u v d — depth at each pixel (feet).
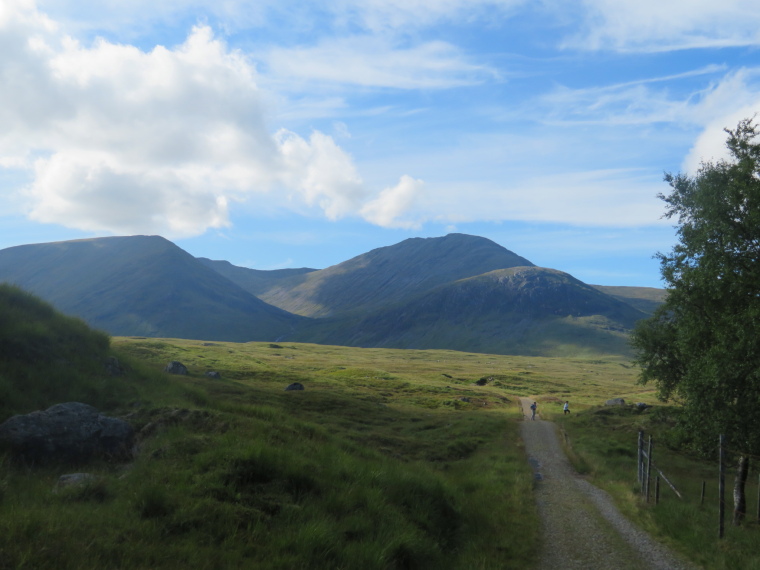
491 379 349.61
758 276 56.34
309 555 26.37
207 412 51.88
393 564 28.71
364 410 142.41
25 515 23.30
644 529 45.70
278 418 65.57
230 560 24.31
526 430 133.69
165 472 33.09
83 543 22.29
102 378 59.77
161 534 25.52
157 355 257.55
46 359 56.34
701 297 63.72
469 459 92.48
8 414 42.57
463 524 43.42
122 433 42.11
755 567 33.68
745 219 58.54
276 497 32.58
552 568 35.50
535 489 63.98
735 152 62.75
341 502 34.76
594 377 472.85
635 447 102.58
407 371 377.09
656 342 79.30
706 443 61.46
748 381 55.21
